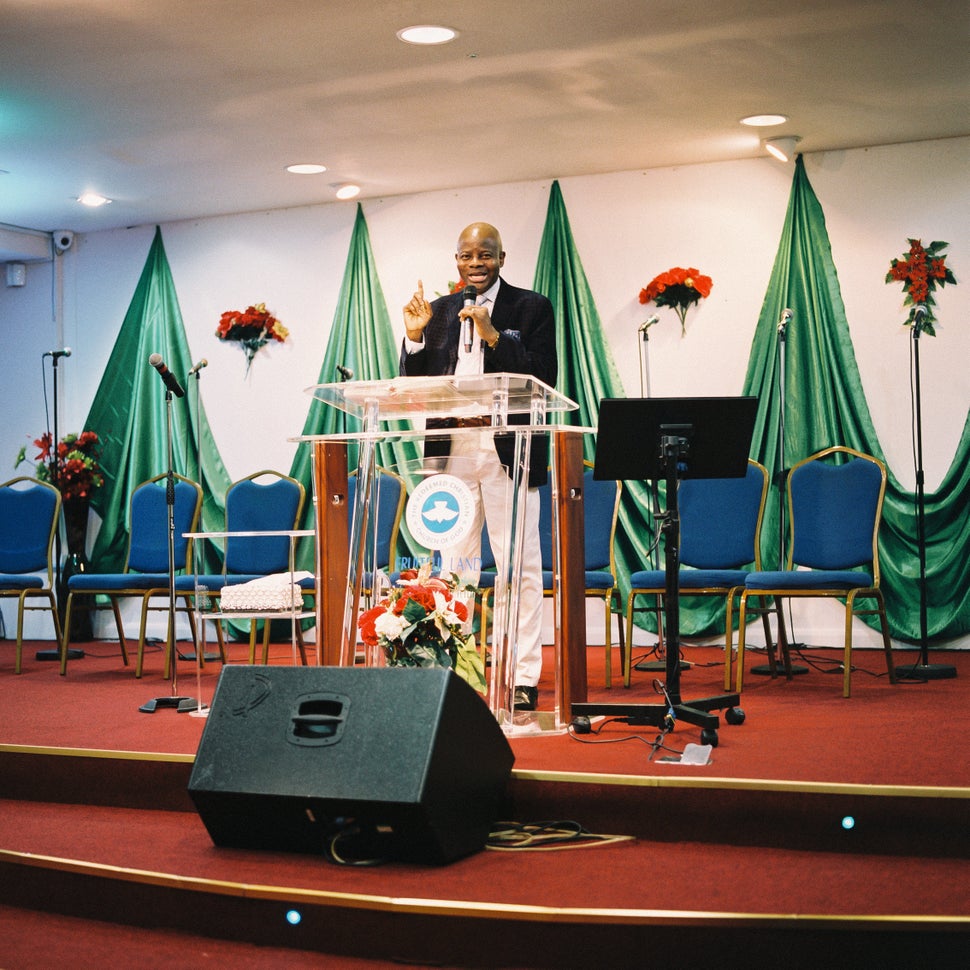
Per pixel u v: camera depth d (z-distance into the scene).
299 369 7.85
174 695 4.67
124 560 8.27
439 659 3.54
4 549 6.51
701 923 2.52
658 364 7.04
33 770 3.71
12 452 8.65
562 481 3.75
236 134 6.29
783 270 6.83
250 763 2.98
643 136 6.44
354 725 2.91
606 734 3.79
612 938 2.57
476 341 4.05
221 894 2.83
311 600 5.73
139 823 3.41
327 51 5.16
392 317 7.64
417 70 5.41
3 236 8.22
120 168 6.89
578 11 4.79
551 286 7.25
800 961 2.51
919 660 5.69
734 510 5.59
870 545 5.19
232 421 8.02
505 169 7.05
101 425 8.37
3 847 3.18
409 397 3.57
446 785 2.87
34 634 8.43
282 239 7.90
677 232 7.02
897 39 5.14
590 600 7.18
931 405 6.60
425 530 3.80
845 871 2.82
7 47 5.06
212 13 4.75
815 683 5.16
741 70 5.48
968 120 6.26
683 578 5.12
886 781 3.01
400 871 2.90
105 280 8.39
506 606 3.64
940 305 6.59
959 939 2.44
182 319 8.17
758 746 3.54
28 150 6.52
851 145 6.68
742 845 3.06
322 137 6.36
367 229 7.69
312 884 2.81
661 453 3.85
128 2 4.62
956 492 6.55
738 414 3.86
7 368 8.66
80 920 3.02
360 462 3.82
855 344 6.72
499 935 2.62
